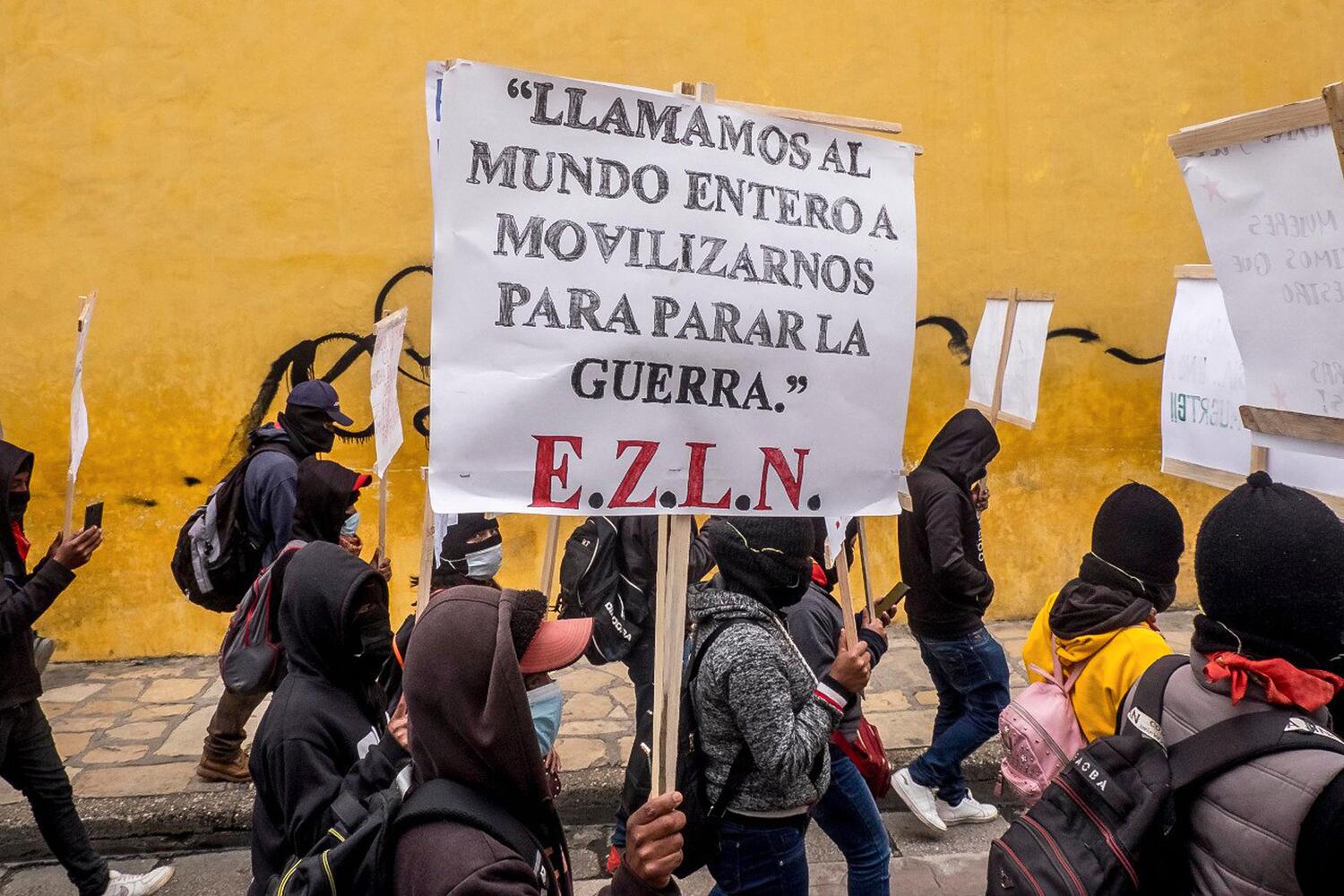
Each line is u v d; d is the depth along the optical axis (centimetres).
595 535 447
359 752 250
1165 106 734
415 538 696
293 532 444
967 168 720
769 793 283
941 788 484
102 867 412
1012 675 645
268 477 489
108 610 677
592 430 245
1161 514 283
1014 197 727
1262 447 287
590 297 244
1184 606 764
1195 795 187
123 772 522
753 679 273
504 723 178
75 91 649
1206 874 183
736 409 256
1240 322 266
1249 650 192
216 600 507
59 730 574
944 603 461
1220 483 326
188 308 668
